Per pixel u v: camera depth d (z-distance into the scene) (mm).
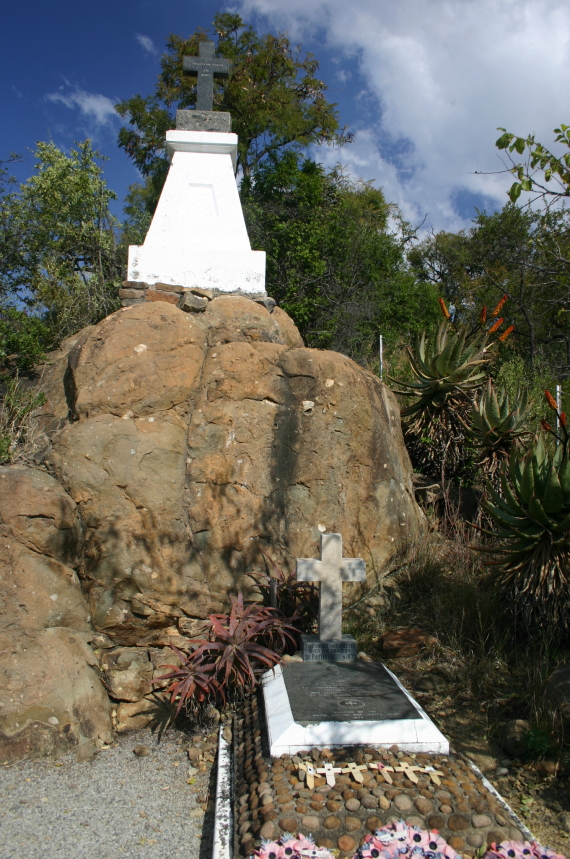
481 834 3207
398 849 3037
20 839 3416
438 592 5895
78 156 13859
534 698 4293
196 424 5539
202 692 4559
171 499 5230
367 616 5848
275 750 3783
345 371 6180
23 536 4684
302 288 14047
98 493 5066
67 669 4535
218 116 7469
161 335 5652
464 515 7332
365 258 15656
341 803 3332
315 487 5820
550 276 8648
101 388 5371
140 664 4984
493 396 6977
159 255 6738
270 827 3180
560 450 5152
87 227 12945
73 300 10578
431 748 3883
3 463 5262
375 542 6117
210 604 5246
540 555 4957
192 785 4043
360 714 4055
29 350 6719
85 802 3799
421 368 7785
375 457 6262
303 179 15773
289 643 5211
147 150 19094
